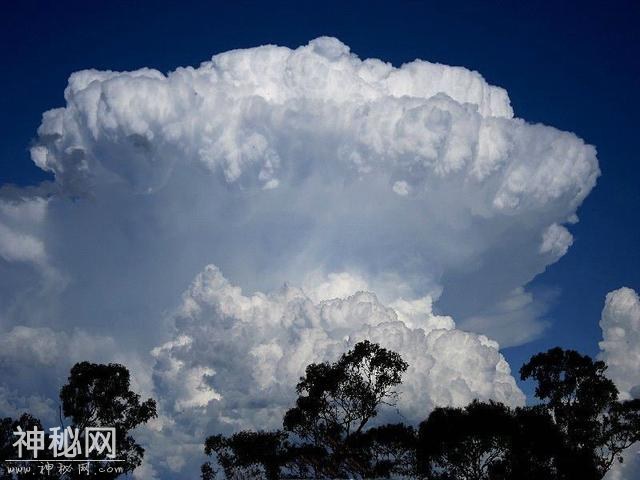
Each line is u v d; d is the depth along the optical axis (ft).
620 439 261.24
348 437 267.59
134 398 265.13
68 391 258.37
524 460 230.48
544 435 233.55
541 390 268.62
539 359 271.08
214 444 285.23
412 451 253.65
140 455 263.90
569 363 268.00
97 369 260.62
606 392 263.29
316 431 273.13
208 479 281.74
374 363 273.54
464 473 231.91
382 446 261.24
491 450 230.27
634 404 262.47
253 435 280.10
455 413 235.61
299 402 274.16
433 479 239.91
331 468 264.72
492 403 239.91
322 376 274.77
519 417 237.86
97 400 258.57
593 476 240.94
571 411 263.08
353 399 271.08
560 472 235.61
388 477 254.68
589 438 257.34
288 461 271.90
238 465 277.85
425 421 238.89
